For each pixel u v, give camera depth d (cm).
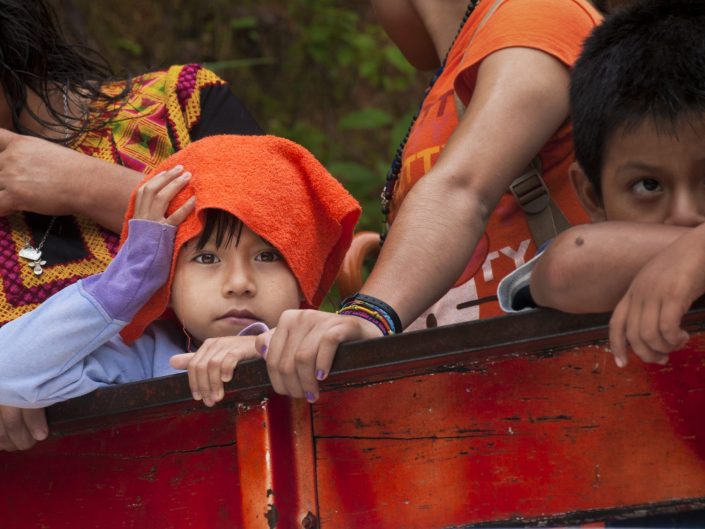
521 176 448
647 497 322
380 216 1041
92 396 380
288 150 435
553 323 320
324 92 1245
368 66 1224
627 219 366
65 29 1077
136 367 426
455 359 334
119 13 1151
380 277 373
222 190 414
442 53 515
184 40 1189
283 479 353
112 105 501
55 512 394
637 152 358
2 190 466
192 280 418
